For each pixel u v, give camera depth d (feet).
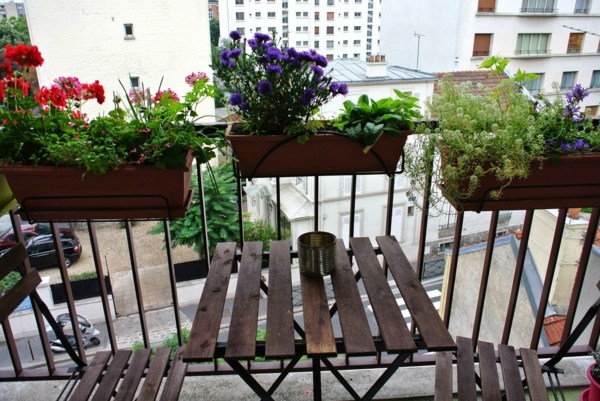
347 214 21.62
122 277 24.67
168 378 4.71
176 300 5.46
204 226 5.29
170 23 20.44
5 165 4.16
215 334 3.73
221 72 4.41
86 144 4.09
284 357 3.46
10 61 4.27
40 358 16.29
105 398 4.51
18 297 4.62
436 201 5.03
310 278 4.43
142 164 4.19
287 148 4.64
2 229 23.13
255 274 4.60
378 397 5.56
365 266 4.66
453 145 4.37
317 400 4.17
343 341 3.66
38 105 4.29
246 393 5.65
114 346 5.49
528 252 13.84
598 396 4.83
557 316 12.46
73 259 25.88
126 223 5.07
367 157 4.81
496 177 4.45
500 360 5.12
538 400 4.68
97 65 20.68
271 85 4.19
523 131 4.42
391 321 3.80
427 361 5.69
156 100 4.53
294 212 21.13
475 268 14.84
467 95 4.65
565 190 4.68
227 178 14.79
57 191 4.32
